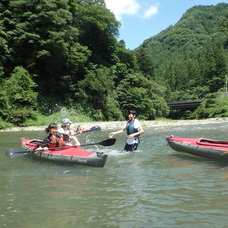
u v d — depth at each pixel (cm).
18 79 2291
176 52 19738
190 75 10669
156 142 995
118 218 295
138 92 3875
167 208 322
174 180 449
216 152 627
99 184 430
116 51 3959
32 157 689
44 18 2456
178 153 746
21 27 2383
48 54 2483
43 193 384
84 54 2928
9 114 2041
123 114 3728
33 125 2144
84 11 3344
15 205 337
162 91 5288
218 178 458
